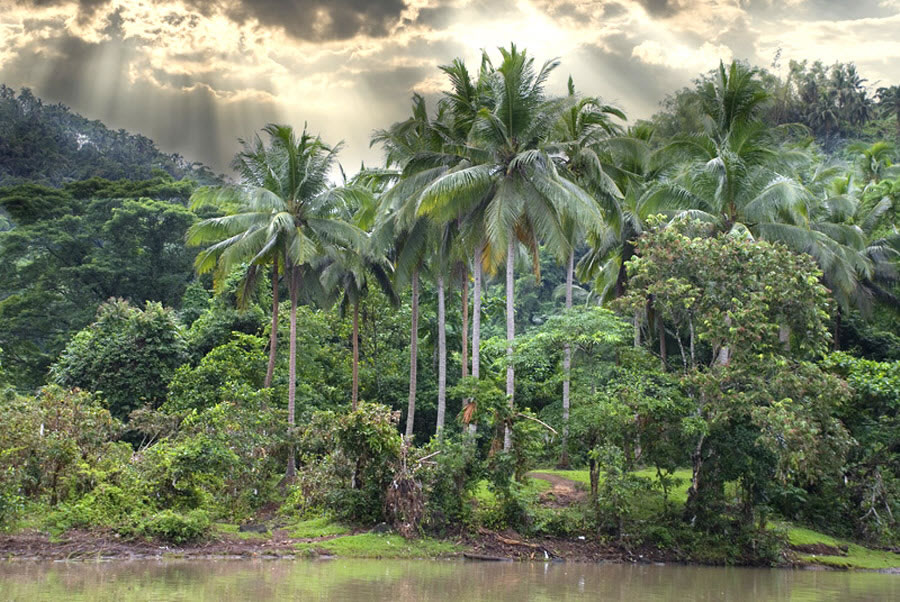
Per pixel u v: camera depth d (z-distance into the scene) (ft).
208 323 147.43
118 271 190.60
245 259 116.57
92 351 132.46
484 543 80.33
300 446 96.73
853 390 87.76
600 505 85.51
